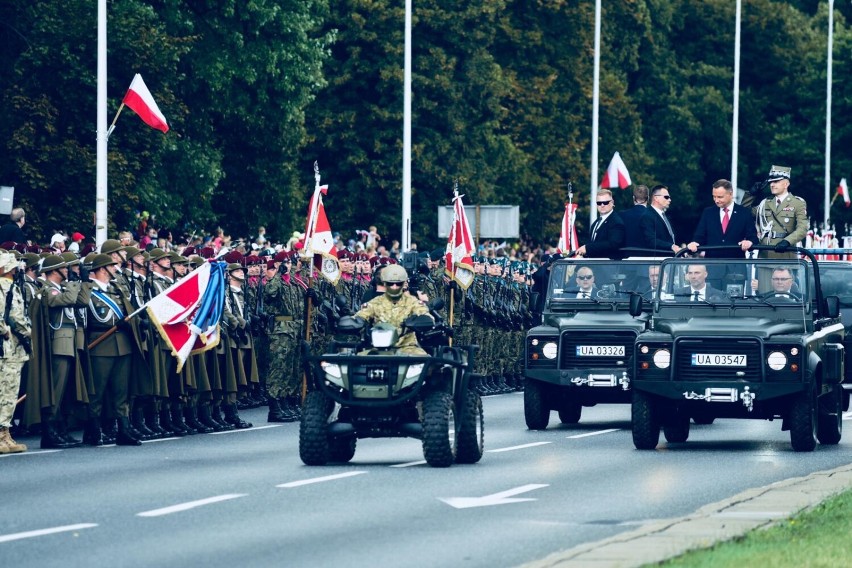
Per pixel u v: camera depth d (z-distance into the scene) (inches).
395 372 1402.6
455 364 1413.6
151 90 3267.7
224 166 3988.7
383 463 1441.9
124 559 906.1
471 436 1433.3
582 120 5762.8
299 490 1226.6
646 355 1574.8
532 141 5472.4
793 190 6673.2
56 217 3053.6
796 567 821.2
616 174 4682.6
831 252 2479.1
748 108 6579.7
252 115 3836.1
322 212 2081.7
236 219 4062.5
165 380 1715.1
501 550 934.4
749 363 1560.0
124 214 3171.8
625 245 1953.7
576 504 1143.0
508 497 1184.2
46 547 948.0
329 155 4731.8
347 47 4702.3
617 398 1839.3
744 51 6742.1
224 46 3715.6
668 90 6446.9
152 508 1120.8
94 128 3169.3
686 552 861.2
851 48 6609.3
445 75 4736.7
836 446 1632.6
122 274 1674.5
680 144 6427.2
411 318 1449.3
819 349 1614.2
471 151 4830.2
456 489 1234.6
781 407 1578.5
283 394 1987.0
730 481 1295.5
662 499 1172.5
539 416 1843.0
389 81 4680.1
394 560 900.0
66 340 1610.5
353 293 2319.1
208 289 1669.5
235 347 1893.5
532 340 1846.7
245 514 1091.3
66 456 1509.6
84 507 1126.4
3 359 1537.9
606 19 5910.4
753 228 1763.0
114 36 3203.7
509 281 2687.0
